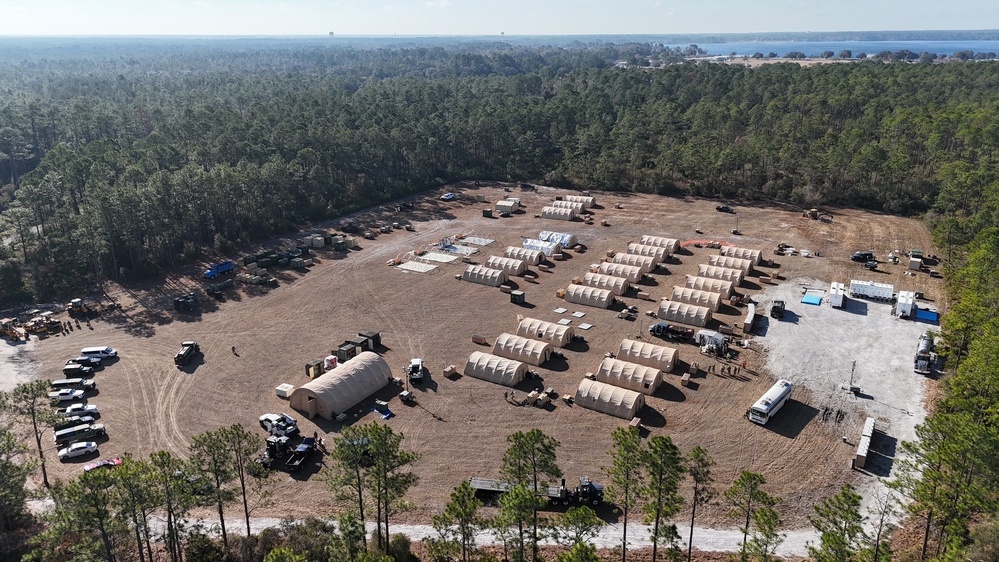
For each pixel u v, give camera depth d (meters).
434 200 154.25
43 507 52.59
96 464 57.19
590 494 51.69
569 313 90.12
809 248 113.94
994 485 41.69
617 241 120.94
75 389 69.62
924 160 148.25
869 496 52.12
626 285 96.88
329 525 49.00
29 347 81.69
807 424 62.28
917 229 122.25
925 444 44.53
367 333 80.75
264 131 158.38
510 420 63.75
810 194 142.38
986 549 41.09
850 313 87.88
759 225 127.69
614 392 65.38
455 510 41.44
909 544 46.50
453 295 97.31
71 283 101.81
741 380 70.75
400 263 111.56
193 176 121.38
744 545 41.97
